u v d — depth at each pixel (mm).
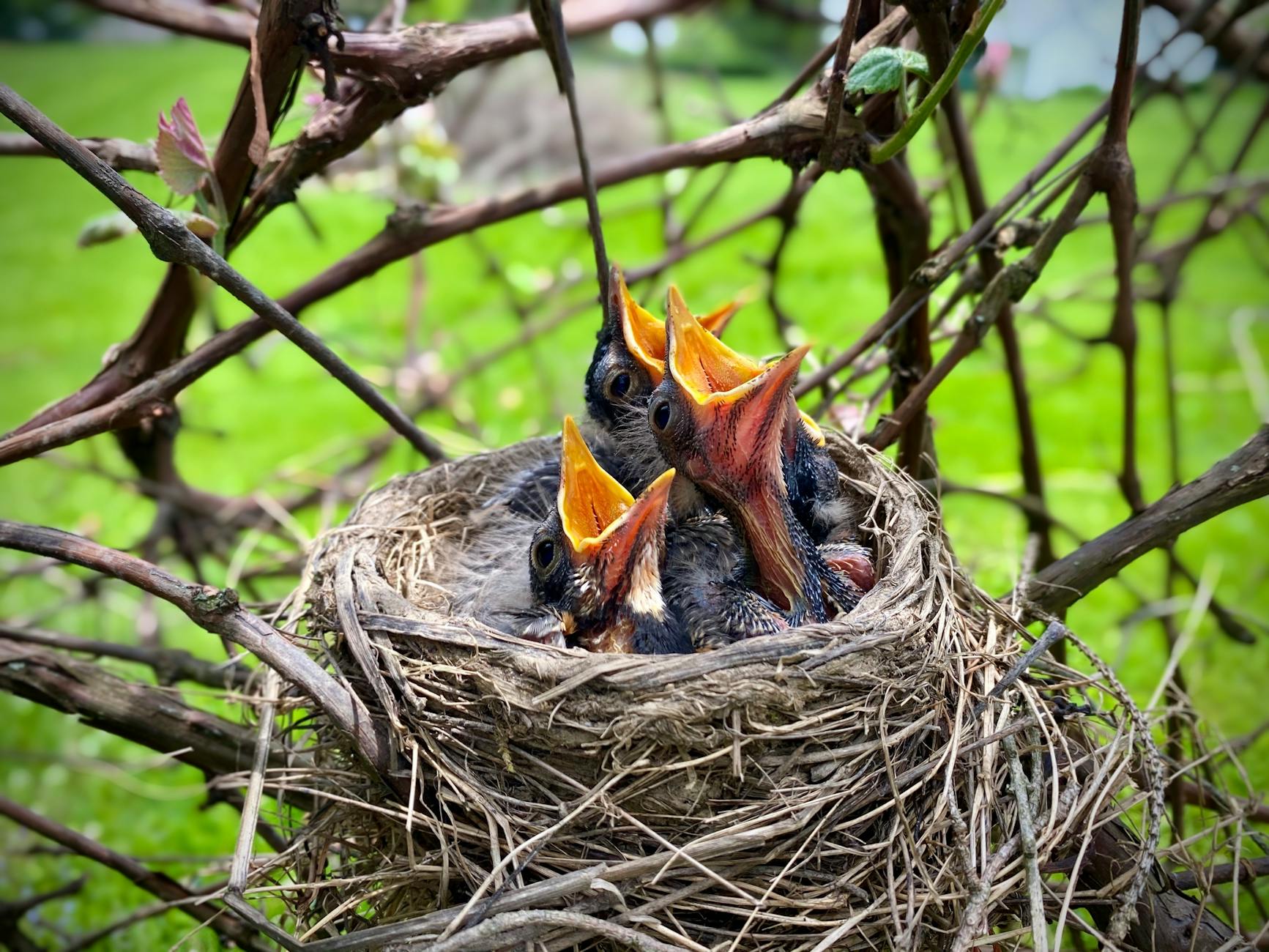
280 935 312
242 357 715
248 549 484
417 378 613
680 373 363
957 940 304
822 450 384
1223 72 806
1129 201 361
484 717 324
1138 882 318
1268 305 910
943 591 347
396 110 372
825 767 321
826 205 1144
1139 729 338
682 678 316
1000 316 413
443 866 319
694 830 320
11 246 1185
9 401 833
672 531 379
